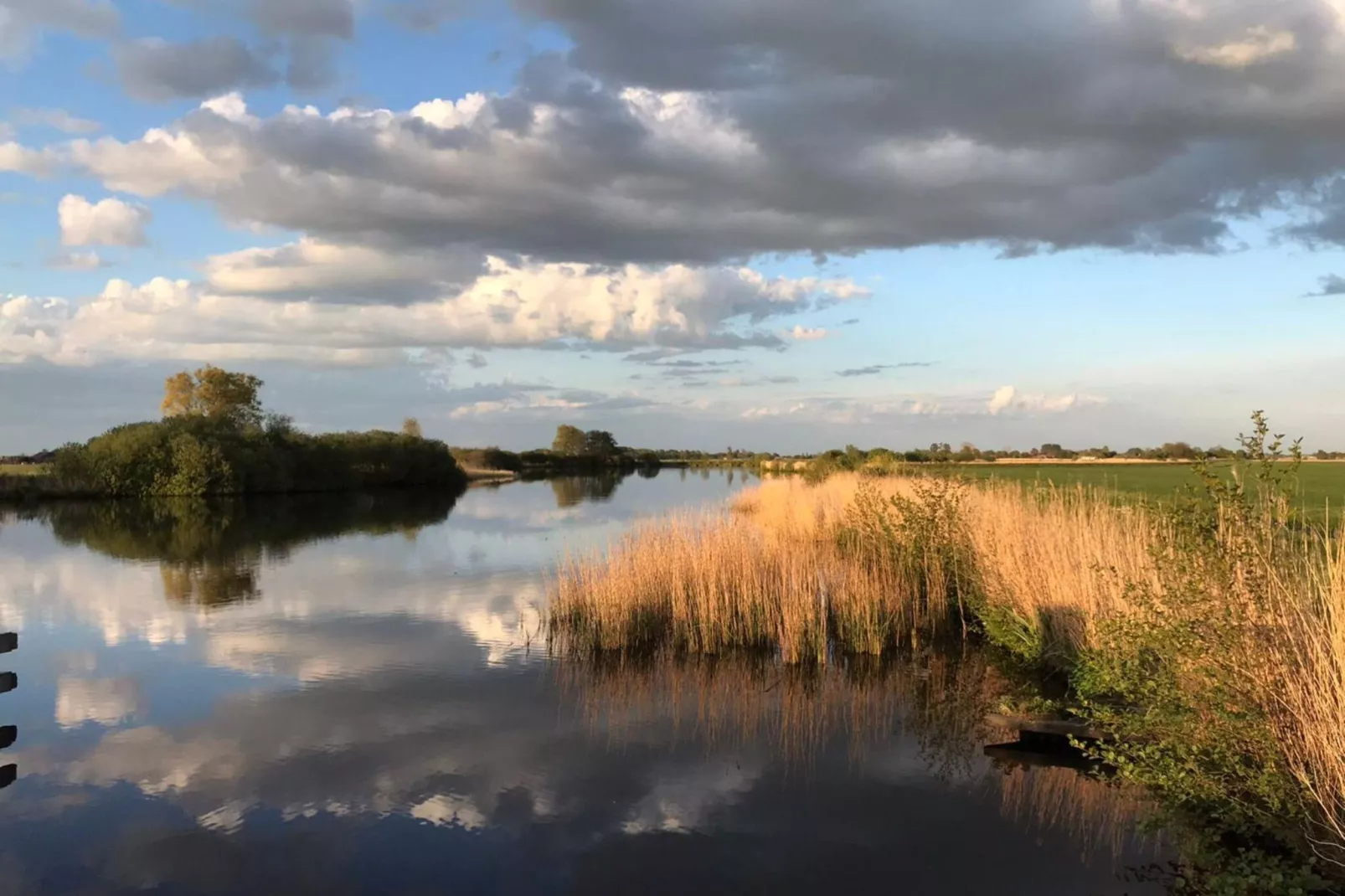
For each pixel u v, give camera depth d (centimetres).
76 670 1227
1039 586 1220
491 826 727
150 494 5412
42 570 2222
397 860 669
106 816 749
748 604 1377
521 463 11069
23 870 655
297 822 735
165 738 947
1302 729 596
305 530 3325
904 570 1573
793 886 625
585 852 679
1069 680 1052
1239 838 646
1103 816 730
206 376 7231
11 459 8631
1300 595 646
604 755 891
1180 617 691
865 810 753
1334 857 558
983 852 672
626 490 6438
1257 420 680
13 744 931
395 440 7244
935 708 1044
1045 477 3275
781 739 939
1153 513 1026
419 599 1792
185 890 627
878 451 4303
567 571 1588
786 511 2738
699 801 775
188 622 1559
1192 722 664
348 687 1141
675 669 1232
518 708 1054
